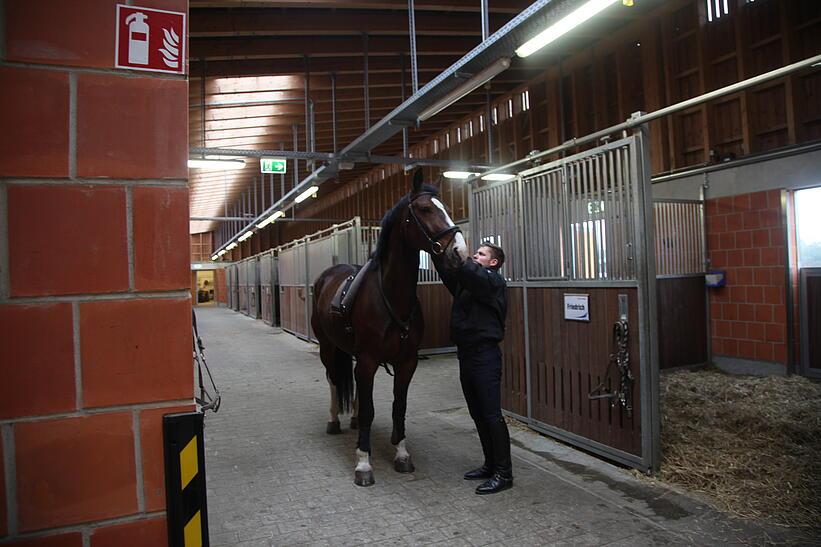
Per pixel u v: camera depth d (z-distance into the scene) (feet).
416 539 8.99
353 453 13.64
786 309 20.70
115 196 4.55
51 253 4.36
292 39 27.02
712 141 24.94
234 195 68.44
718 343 23.34
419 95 18.72
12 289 4.25
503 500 10.47
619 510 9.91
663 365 22.49
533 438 14.39
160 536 4.66
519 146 39.32
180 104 4.76
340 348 13.82
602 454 12.59
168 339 4.69
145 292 4.63
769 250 21.29
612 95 31.89
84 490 4.43
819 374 19.85
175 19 4.75
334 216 78.74
